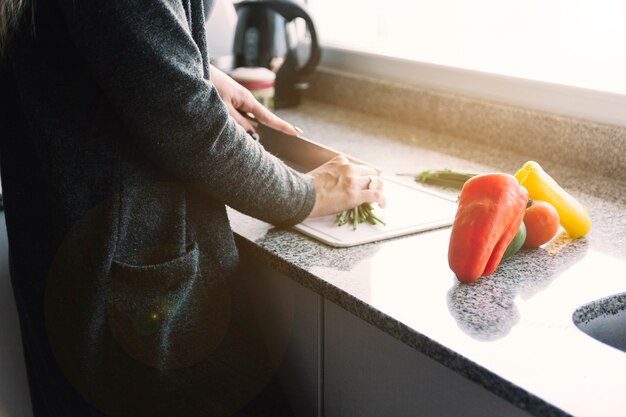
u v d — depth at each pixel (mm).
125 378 1081
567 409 731
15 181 1090
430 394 944
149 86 936
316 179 1189
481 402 875
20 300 1149
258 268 1222
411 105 1809
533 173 1144
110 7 905
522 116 1576
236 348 1171
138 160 1022
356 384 1067
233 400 1182
